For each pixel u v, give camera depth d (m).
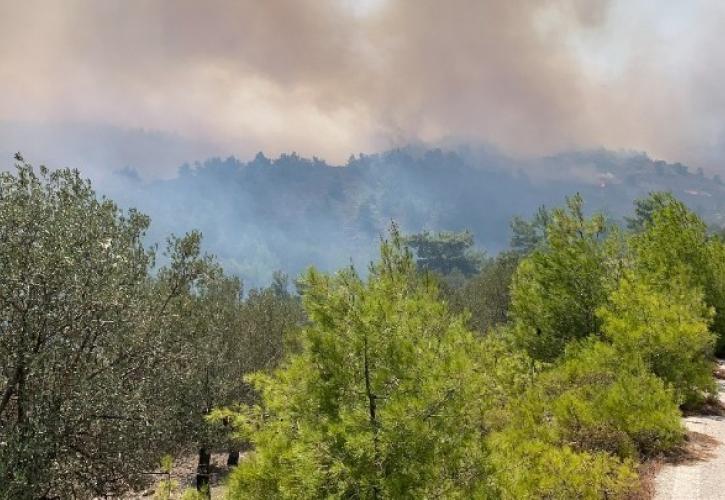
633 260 21.48
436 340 7.78
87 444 13.33
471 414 7.25
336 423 6.82
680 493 9.94
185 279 17.47
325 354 7.25
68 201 13.45
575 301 19.05
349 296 7.48
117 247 13.84
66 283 12.47
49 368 12.20
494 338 14.47
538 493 8.38
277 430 7.82
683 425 12.88
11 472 10.97
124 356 14.08
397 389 7.02
